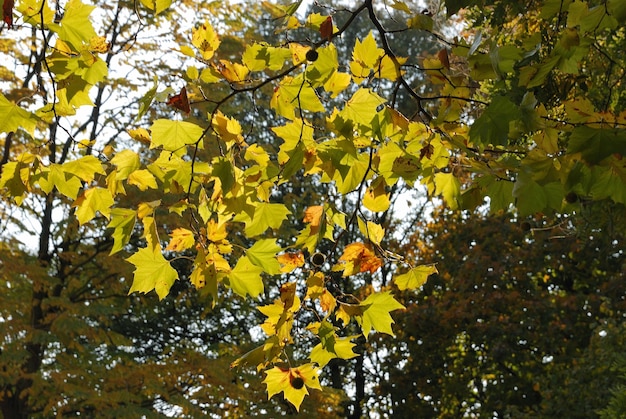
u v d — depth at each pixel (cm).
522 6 527
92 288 1379
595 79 559
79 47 274
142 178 297
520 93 449
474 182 294
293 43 283
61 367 1417
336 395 1349
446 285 1883
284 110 282
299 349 1798
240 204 287
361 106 278
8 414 1232
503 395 1730
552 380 1456
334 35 272
